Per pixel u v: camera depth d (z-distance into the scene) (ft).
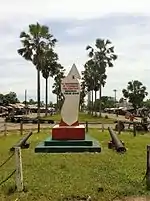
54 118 193.88
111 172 37.11
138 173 36.29
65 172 37.50
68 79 62.44
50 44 169.48
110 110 366.22
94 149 54.90
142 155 50.19
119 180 33.09
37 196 28.37
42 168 39.83
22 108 311.06
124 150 53.72
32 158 47.39
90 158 47.11
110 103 467.11
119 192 29.09
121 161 44.37
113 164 42.11
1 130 112.47
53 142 56.29
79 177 34.86
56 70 250.37
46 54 169.48
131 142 70.69
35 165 41.83
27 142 67.00
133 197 28.12
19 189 29.84
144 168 39.14
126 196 28.32
